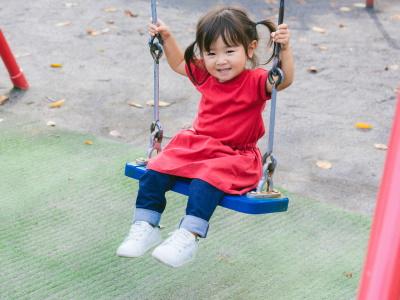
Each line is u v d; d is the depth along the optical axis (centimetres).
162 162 289
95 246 358
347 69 614
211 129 301
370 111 535
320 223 382
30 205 396
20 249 354
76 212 390
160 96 558
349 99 555
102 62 627
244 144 302
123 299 317
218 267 342
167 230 371
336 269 342
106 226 377
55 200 402
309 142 483
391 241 187
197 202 277
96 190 414
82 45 666
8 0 796
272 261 347
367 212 397
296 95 561
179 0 792
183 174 286
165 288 326
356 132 500
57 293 320
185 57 301
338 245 363
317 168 448
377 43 676
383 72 609
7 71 591
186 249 273
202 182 280
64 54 643
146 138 487
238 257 350
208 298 320
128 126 505
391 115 529
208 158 293
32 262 343
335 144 481
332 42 677
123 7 774
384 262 186
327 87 577
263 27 698
